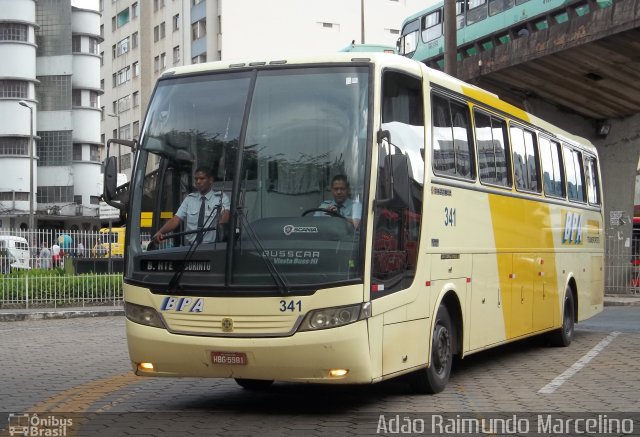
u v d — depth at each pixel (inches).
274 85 330.0
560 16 1024.9
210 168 325.1
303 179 315.9
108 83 3666.3
